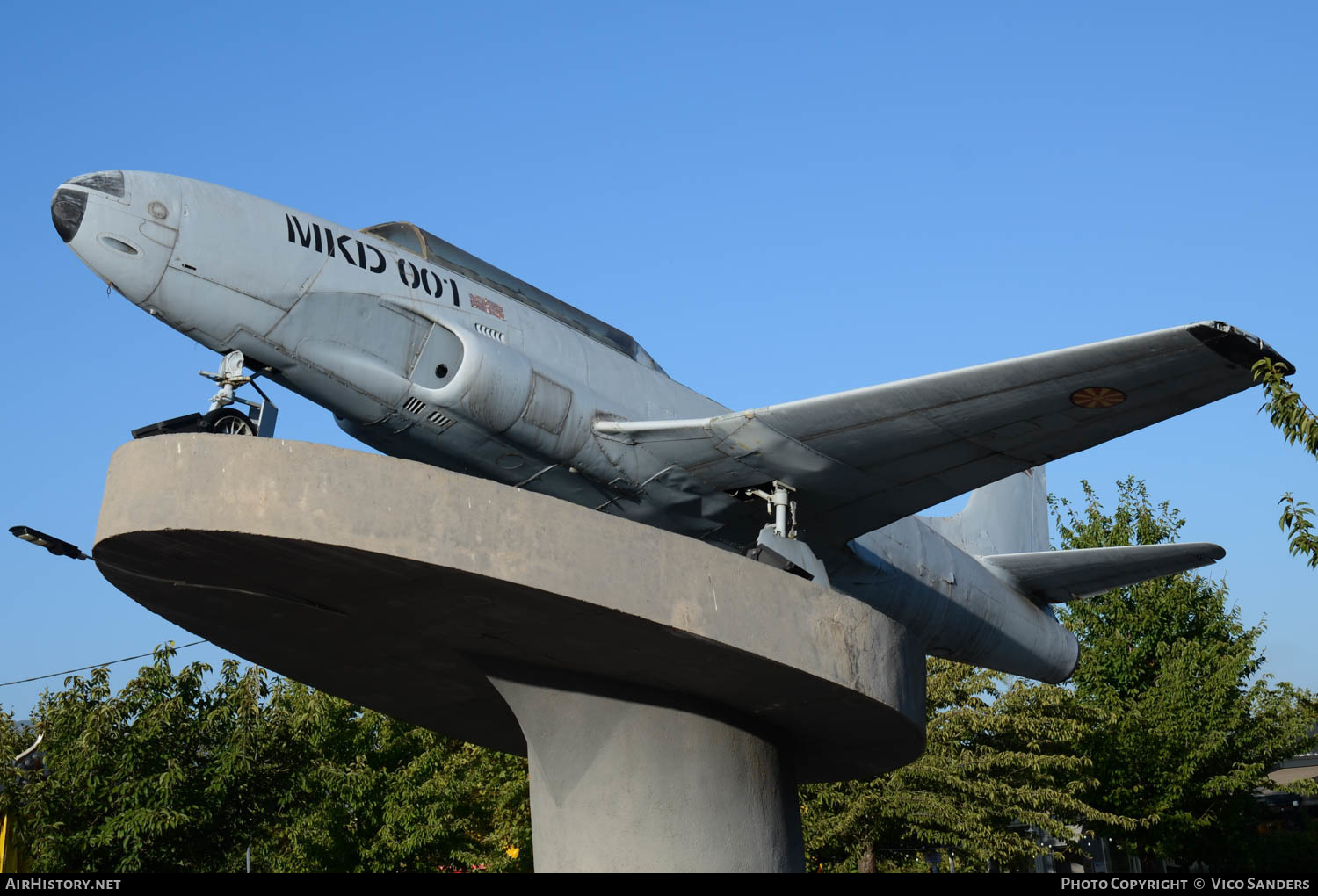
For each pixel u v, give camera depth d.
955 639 17.05
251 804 16.06
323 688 10.96
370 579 8.10
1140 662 26.14
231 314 10.60
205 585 8.65
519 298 12.77
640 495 12.62
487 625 8.77
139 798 14.84
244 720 15.93
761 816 9.88
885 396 10.84
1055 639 18.48
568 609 8.14
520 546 7.86
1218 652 25.78
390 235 12.25
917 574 15.98
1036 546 20.61
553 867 9.55
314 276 10.96
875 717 9.82
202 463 7.76
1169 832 24.45
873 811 20.45
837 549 13.98
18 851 14.87
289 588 8.48
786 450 11.80
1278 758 24.91
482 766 23.98
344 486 7.65
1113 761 24.48
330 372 11.09
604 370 12.86
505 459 11.98
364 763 18.39
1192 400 10.32
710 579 8.49
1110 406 10.55
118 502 7.96
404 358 11.41
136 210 10.26
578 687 9.62
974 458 11.73
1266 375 9.44
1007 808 20.78
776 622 8.73
